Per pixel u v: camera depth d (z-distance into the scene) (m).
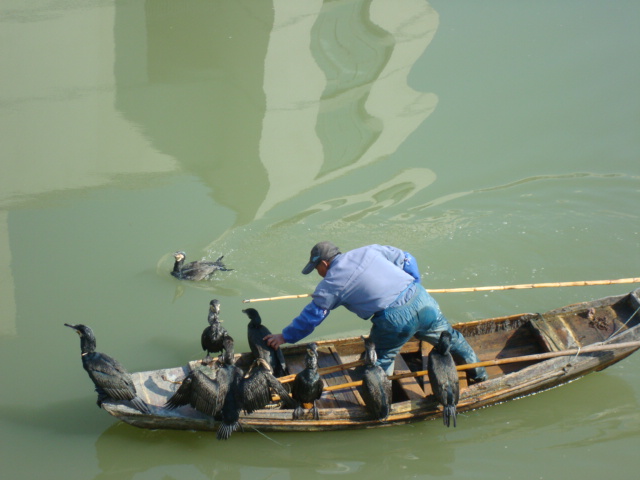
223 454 12.48
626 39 26.88
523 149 21.84
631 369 14.62
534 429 13.12
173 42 25.95
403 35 26.95
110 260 17.36
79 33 26.22
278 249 17.91
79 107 23.03
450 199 19.84
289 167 20.89
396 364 13.78
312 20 27.19
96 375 11.59
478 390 12.91
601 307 14.52
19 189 19.80
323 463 12.45
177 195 19.75
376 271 12.24
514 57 25.95
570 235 18.62
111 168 20.64
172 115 22.89
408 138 22.27
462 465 12.35
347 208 19.34
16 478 11.80
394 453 12.64
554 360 13.28
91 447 12.49
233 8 27.62
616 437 12.91
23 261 17.30
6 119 22.28
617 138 22.02
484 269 17.44
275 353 13.00
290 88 24.19
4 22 26.44
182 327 15.50
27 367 14.32
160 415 11.91
